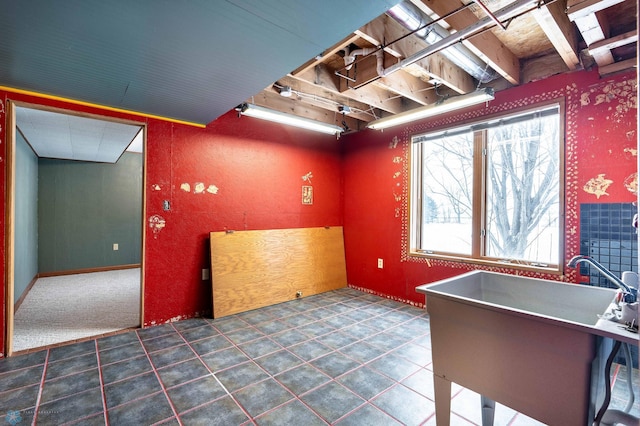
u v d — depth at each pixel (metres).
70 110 2.93
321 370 2.48
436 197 4.13
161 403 2.05
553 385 1.34
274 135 4.39
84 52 2.02
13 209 2.73
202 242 3.77
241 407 2.02
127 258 6.70
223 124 3.93
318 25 1.75
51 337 3.08
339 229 5.09
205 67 2.24
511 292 2.17
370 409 2.00
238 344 2.94
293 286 4.40
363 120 4.68
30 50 1.98
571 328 1.27
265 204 4.29
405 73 3.39
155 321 3.43
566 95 2.86
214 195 3.85
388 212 4.45
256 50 2.01
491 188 3.66
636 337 1.13
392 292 4.38
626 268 2.54
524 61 3.14
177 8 1.58
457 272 3.69
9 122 2.66
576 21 1.97
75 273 6.13
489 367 1.53
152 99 2.88
